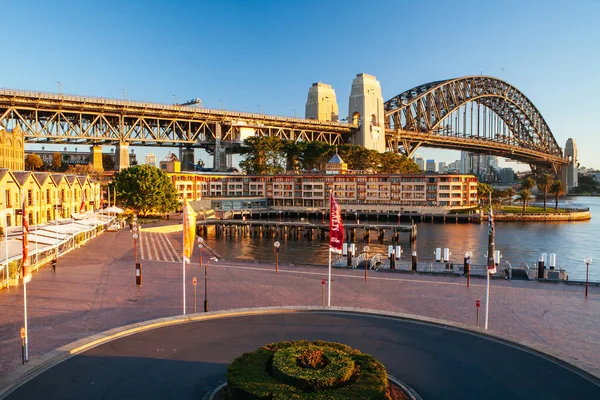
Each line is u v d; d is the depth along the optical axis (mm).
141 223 120062
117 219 116375
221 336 31453
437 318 38062
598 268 82562
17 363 27422
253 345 29812
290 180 189375
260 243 110750
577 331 35781
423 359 27875
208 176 187875
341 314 36812
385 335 31953
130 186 127500
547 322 37906
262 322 34562
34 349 29875
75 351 28484
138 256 69125
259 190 193125
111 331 31688
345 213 173625
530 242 112625
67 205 97625
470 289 49000
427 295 46281
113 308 39844
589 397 23297
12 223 71812
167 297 43969
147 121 199625
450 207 165500
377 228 116250
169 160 191500
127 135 181375
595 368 26141
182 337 31203
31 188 79250
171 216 142875
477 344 30391
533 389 24109
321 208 177875
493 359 27922
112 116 182000
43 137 157625
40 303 41031
